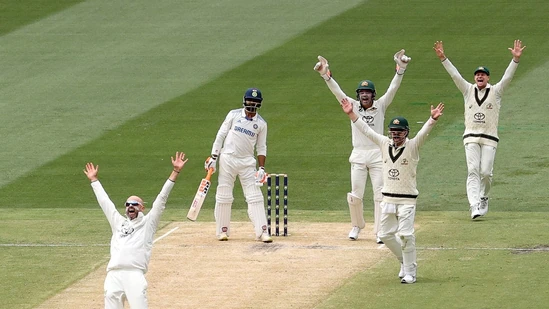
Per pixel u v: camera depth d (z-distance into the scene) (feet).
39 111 343.26
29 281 185.78
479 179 226.79
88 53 402.72
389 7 445.37
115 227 155.63
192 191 270.26
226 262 194.49
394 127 174.70
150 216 155.53
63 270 192.65
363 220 211.41
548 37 403.95
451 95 348.79
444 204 251.19
